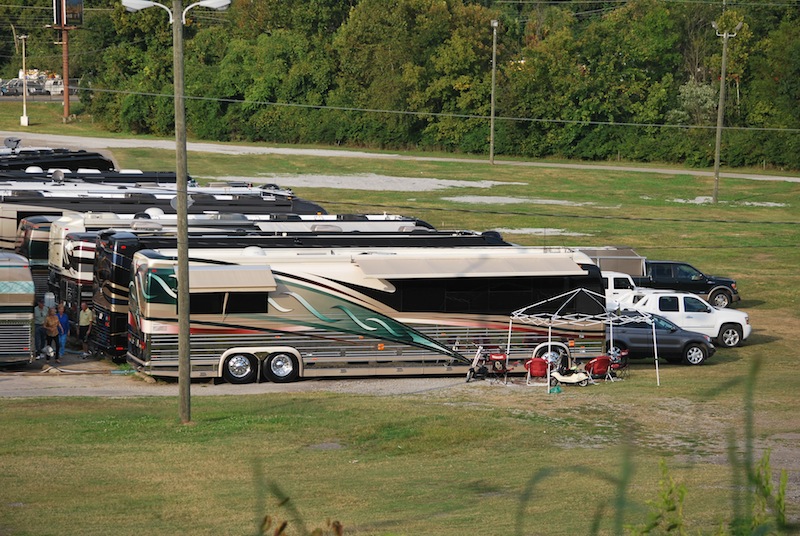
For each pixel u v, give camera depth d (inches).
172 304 2802.7
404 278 2938.0
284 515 1444.4
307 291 2915.8
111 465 1846.7
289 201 4015.8
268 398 2588.6
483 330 3043.8
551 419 2363.4
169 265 2802.7
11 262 2974.9
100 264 3132.4
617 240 6279.5
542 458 1947.6
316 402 2532.0
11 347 2925.7
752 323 4387.3
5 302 2910.9
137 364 2864.2
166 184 4237.2
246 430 2187.5
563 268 3046.3
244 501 1550.2
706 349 3400.6
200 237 3058.6
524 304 3075.8
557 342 3093.0
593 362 2930.6
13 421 2228.1
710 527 1195.3
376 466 1878.7
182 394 2271.2
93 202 3870.6
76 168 5118.1
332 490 1646.2
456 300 3024.1
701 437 2159.2
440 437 2140.7
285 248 3014.3
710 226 7012.8
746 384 381.7
